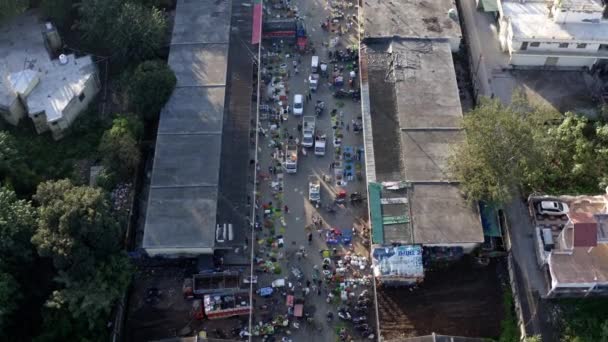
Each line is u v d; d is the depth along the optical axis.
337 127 98.62
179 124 92.31
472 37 108.25
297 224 89.00
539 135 84.50
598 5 98.94
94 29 98.94
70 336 74.44
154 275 83.50
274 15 112.81
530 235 85.81
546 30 100.06
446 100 94.50
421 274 79.50
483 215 85.00
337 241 87.25
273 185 92.38
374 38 102.25
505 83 102.06
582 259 78.88
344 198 91.12
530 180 88.19
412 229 82.25
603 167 89.12
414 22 104.31
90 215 74.12
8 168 83.38
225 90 96.25
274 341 79.50
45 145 93.25
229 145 91.44
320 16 113.12
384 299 80.00
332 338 79.56
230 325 80.19
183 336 79.06
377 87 96.81
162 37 101.12
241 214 85.31
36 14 104.31
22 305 77.81
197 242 81.38
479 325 78.00
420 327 77.69
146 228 82.44
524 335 76.31
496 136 81.88
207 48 100.62
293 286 83.44
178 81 96.56
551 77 102.62
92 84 97.44
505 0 104.75
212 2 107.19
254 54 102.19
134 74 94.69
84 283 74.44
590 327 77.31
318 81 104.12
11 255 75.62
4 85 94.38
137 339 78.62
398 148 89.81
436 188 85.62
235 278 82.00
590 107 98.31
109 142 87.75
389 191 85.88
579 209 83.25
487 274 82.06
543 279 81.75
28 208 77.62
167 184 86.31
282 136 97.62
